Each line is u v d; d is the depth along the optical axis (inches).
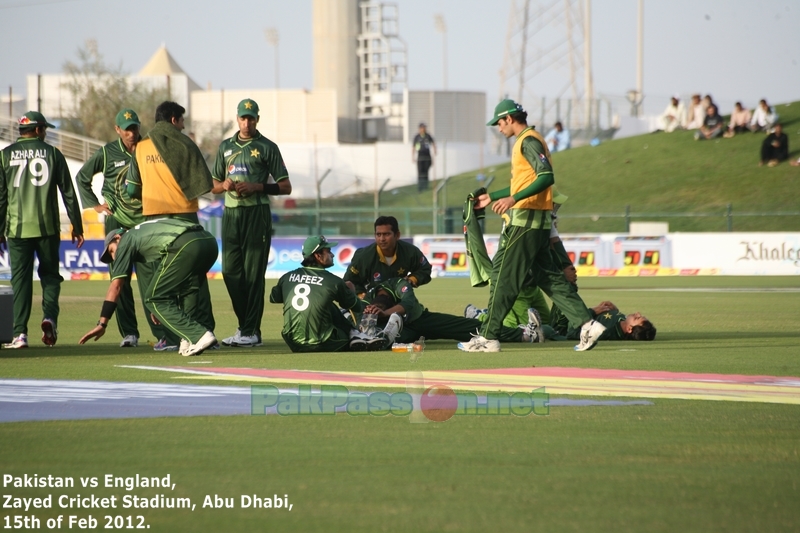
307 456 696.4
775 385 1049.5
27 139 1482.5
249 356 1343.5
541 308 1611.7
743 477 639.1
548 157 1293.1
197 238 1270.9
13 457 693.3
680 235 4525.1
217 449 719.1
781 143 6092.5
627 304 2603.3
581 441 748.6
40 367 1203.2
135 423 817.5
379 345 1412.4
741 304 2583.7
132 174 1330.0
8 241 1488.7
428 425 813.9
